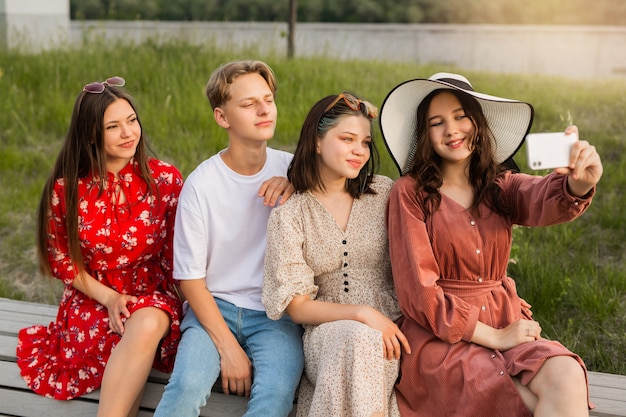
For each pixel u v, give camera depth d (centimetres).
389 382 249
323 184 264
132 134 275
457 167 265
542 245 443
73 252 278
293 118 634
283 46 1145
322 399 235
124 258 285
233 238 273
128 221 282
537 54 1477
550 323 379
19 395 277
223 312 271
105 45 887
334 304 252
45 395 274
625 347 354
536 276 405
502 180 264
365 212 265
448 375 244
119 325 264
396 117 266
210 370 250
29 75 738
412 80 255
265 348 258
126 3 1912
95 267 285
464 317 244
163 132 594
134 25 1406
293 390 250
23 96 686
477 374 238
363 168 265
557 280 401
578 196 231
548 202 238
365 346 234
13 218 515
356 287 262
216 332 260
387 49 1543
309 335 257
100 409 253
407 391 252
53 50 862
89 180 281
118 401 253
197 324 266
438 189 264
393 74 816
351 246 262
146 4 1922
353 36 1555
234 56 824
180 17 1923
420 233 252
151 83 706
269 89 268
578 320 382
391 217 259
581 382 221
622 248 452
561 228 464
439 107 255
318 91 702
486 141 259
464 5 1886
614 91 784
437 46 1542
